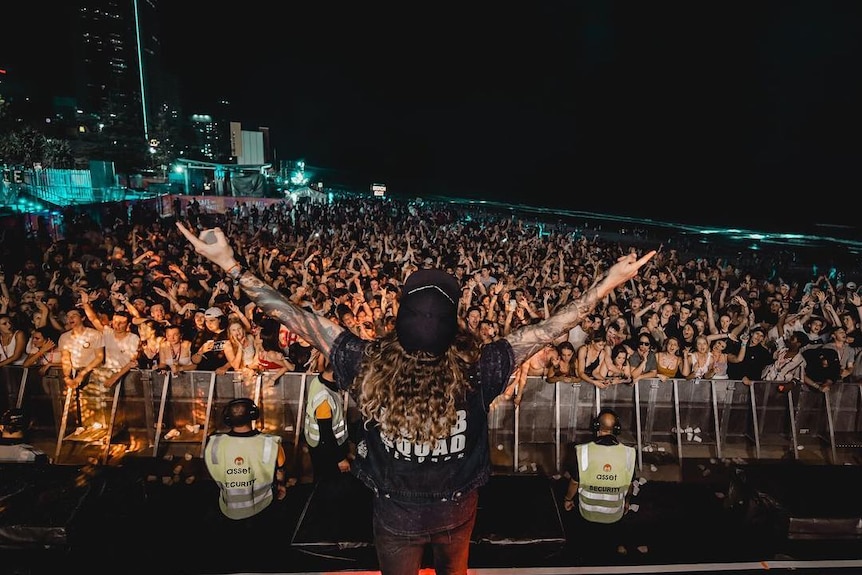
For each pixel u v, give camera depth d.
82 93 135.75
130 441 6.33
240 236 19.16
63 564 3.96
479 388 1.67
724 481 5.89
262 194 46.50
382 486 1.70
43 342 6.40
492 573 3.44
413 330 1.54
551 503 4.49
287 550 4.41
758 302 10.10
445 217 31.36
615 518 4.86
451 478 1.68
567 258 15.99
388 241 17.72
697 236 37.06
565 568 3.50
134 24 145.50
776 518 4.34
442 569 1.91
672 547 4.60
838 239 41.09
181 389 6.34
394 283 9.71
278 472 5.18
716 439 6.45
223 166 47.28
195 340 6.84
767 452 6.58
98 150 60.12
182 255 13.59
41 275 10.33
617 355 6.53
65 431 6.27
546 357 6.90
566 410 6.60
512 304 8.41
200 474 5.74
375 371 1.60
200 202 33.97
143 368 6.54
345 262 14.45
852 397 6.73
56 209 18.83
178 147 81.69
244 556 4.34
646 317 9.10
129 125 71.25
